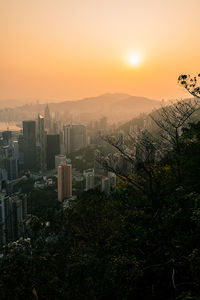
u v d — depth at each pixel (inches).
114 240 357.7
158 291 254.4
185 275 244.1
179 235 275.3
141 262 254.7
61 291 268.2
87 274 262.8
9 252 366.9
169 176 436.5
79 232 457.1
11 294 286.2
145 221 366.9
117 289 239.1
